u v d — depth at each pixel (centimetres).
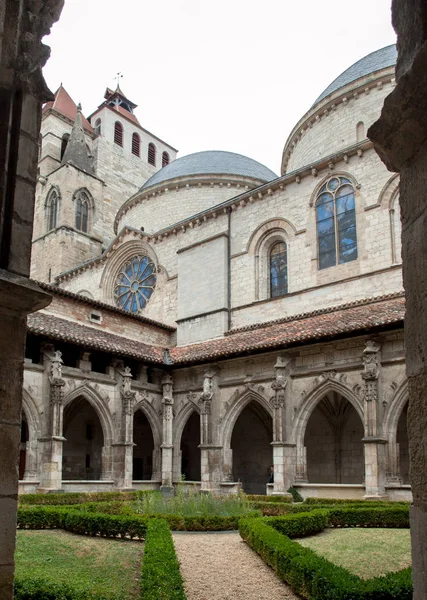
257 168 5322
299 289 3350
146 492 2684
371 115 3716
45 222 5753
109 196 6506
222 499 2153
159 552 1059
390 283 2973
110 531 1569
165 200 4903
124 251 4478
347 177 3281
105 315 3569
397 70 547
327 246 3309
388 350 2448
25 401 2545
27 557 1240
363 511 1847
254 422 3456
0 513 531
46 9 692
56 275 5325
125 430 2912
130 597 909
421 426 458
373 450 2328
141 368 3164
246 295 3591
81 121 6206
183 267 3922
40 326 2680
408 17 528
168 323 4019
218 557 1323
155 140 7344
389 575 862
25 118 645
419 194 494
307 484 2558
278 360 2739
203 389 3058
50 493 2383
